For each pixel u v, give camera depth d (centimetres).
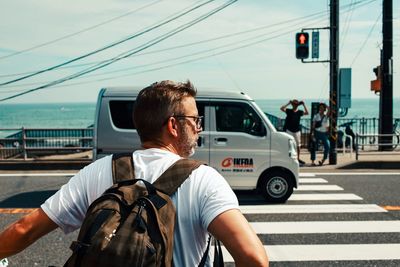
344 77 1417
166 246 133
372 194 850
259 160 779
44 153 1354
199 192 144
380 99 1538
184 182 146
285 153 780
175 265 141
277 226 632
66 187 161
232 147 778
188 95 164
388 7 1503
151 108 160
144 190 142
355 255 512
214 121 779
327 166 1218
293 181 786
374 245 545
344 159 1315
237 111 782
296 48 1294
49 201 159
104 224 133
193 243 143
